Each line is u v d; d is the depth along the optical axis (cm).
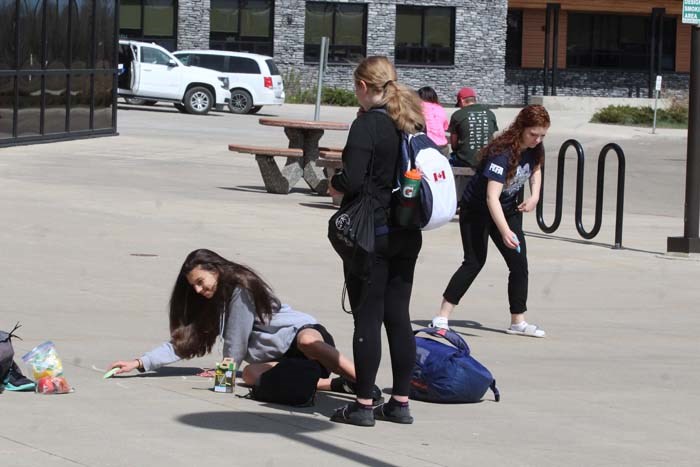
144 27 9450
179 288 1377
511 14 10775
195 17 9456
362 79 1192
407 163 1177
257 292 1344
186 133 5841
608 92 11031
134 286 2034
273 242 2602
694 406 1399
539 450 1173
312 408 1312
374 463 1098
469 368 1366
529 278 2384
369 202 1170
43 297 1903
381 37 9894
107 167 4012
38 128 4653
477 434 1228
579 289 2283
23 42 4462
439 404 1366
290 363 1316
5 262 2188
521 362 1630
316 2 9756
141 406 1275
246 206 3209
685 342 1825
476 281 2322
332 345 1360
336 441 1172
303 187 3875
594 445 1202
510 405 1371
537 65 10869
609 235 3089
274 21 9650
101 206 3006
